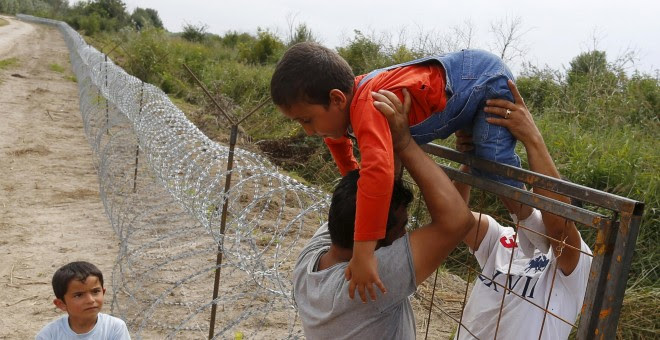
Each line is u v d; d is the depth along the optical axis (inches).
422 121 93.2
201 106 634.2
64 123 554.6
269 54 1005.2
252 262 149.9
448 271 262.8
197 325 192.5
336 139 105.5
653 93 395.5
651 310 208.2
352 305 82.8
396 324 85.8
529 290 107.0
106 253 247.4
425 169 83.4
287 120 521.7
